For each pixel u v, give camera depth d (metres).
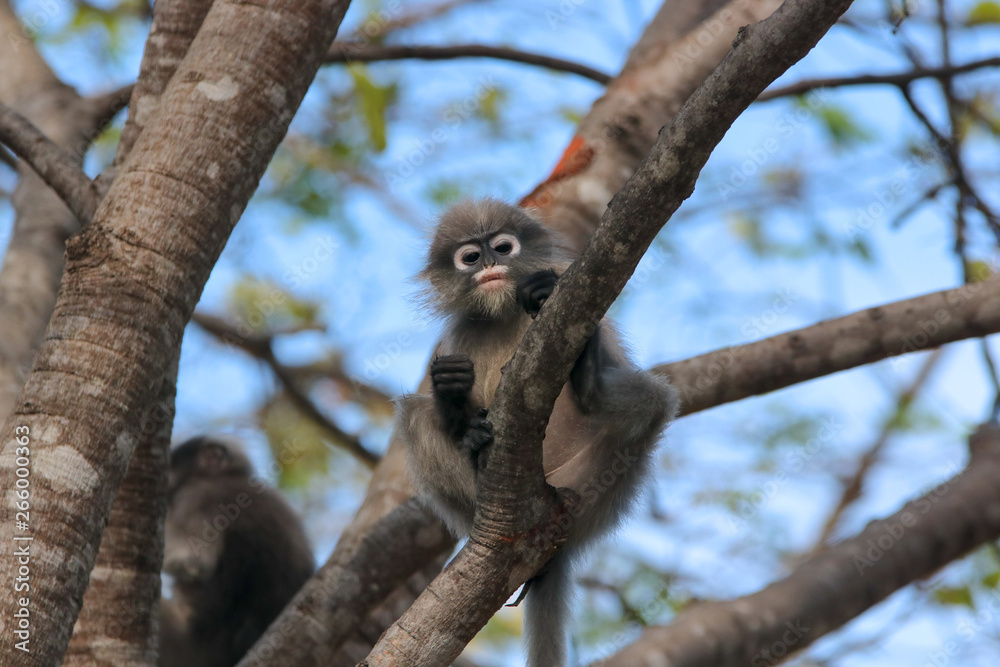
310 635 9.97
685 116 5.80
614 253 6.04
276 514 15.67
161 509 8.73
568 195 11.97
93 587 8.37
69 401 6.36
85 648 8.22
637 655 10.32
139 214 6.85
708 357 11.20
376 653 6.50
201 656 14.91
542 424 6.45
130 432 6.54
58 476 6.18
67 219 11.88
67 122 12.92
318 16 7.67
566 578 9.28
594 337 8.14
